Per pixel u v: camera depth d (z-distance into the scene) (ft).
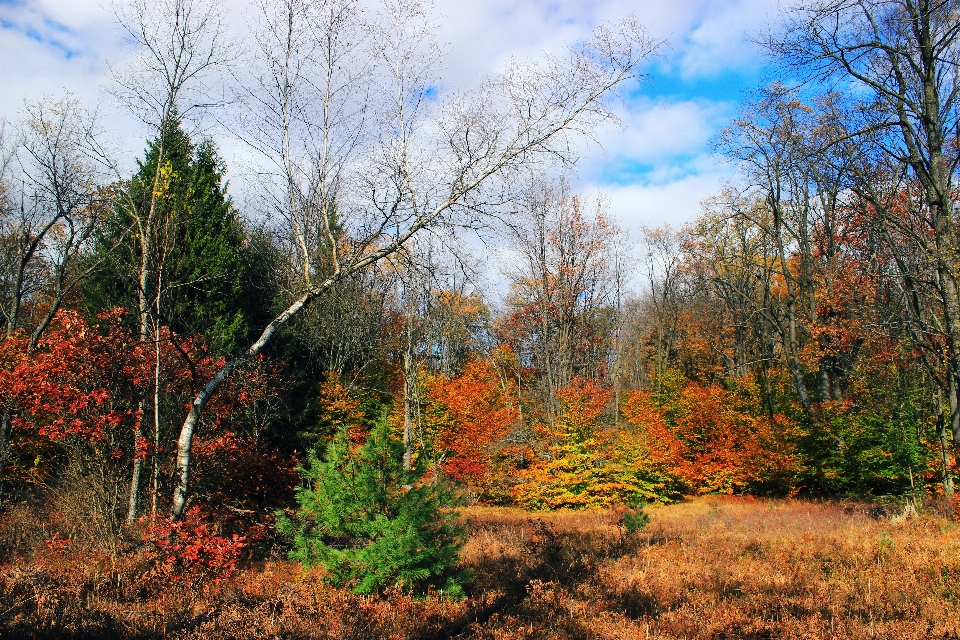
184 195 38.14
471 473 86.17
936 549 31.68
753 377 108.99
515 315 118.83
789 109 72.33
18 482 44.16
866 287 75.00
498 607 24.77
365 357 67.56
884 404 69.62
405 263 34.73
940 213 47.96
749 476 86.94
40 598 19.75
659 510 78.43
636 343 173.88
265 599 23.53
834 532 40.42
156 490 31.99
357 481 25.00
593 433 90.68
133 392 34.76
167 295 38.78
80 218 57.11
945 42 44.39
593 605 24.86
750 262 118.73
